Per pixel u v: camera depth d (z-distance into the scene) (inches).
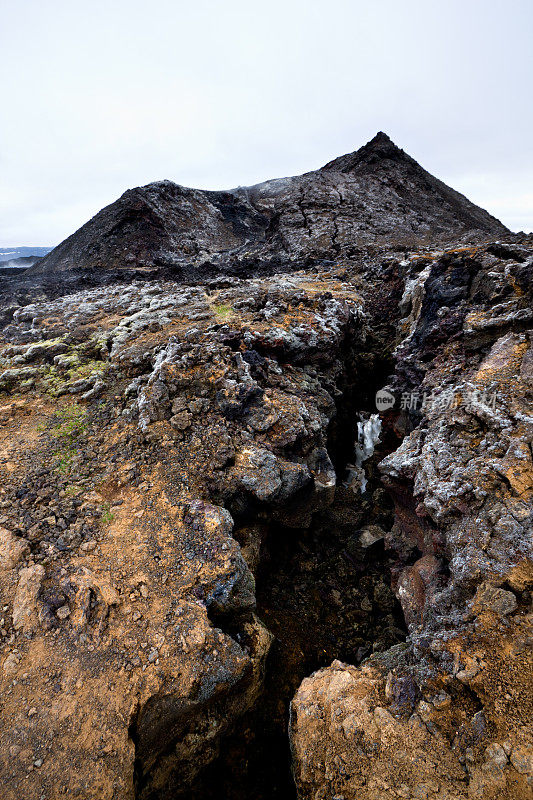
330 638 363.6
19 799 171.9
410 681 211.2
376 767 182.9
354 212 1744.6
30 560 261.3
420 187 2130.9
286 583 410.9
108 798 177.3
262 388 430.9
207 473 340.5
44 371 504.4
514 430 287.7
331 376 565.9
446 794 164.4
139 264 1584.6
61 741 188.2
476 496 267.9
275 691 314.2
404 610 311.7
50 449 375.6
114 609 241.4
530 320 373.7
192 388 417.1
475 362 403.2
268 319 551.5
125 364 495.5
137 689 209.3
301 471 363.6
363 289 883.4
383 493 536.1
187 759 237.5
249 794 261.6
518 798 153.4
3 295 936.9
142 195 1978.3
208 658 230.4
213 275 1107.3
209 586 263.1
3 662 213.3
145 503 315.3
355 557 437.4
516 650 191.2
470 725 180.9
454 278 516.7
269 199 2810.0
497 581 221.6
